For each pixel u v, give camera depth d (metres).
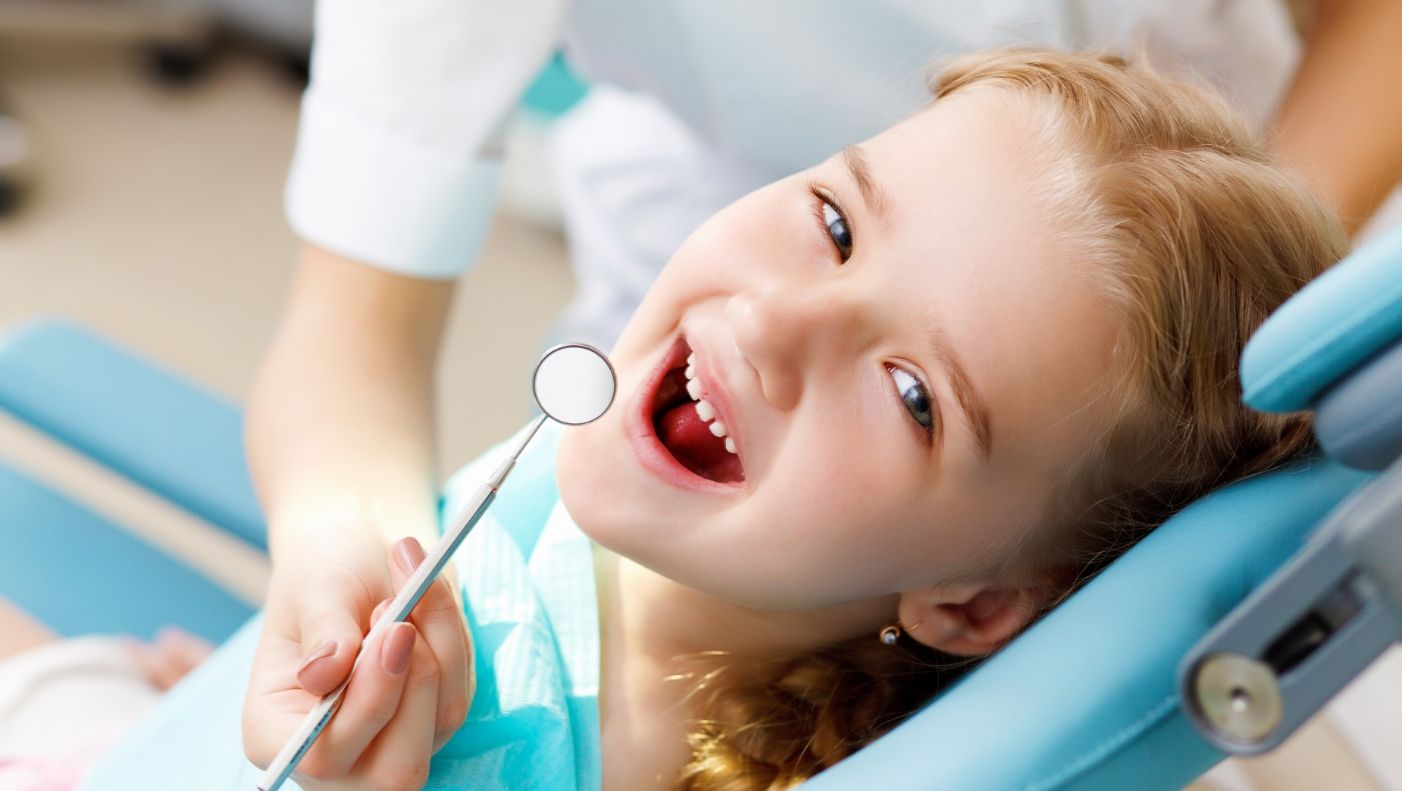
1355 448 0.53
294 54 3.29
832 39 1.20
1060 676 0.68
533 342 2.67
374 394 1.04
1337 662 0.51
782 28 1.20
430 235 1.09
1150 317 0.83
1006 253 0.81
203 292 2.61
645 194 1.53
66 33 3.09
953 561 0.87
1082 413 0.83
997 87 0.91
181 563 1.45
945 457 0.82
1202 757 0.68
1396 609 0.49
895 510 0.82
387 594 0.84
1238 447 0.86
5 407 1.43
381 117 1.08
